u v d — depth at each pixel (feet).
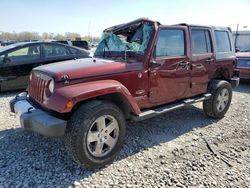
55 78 10.30
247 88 28.50
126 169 10.77
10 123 15.55
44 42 24.53
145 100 12.94
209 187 9.76
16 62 22.98
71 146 9.95
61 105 9.70
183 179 10.20
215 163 11.52
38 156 11.58
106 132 10.78
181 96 14.94
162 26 13.14
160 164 11.25
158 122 16.49
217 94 16.74
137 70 12.25
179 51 14.30
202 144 13.41
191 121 16.92
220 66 17.43
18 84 23.35
